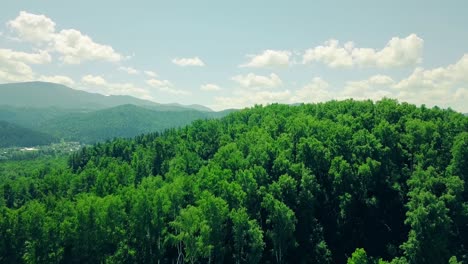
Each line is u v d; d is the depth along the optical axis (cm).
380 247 8756
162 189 8862
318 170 10169
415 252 7069
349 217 9019
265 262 8194
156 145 16975
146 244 8094
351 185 9394
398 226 9150
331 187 9881
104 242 7900
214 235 7606
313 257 8381
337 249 8800
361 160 9956
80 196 10431
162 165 15188
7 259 7819
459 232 8262
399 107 12631
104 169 14762
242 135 14750
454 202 8044
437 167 9200
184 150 15625
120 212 8088
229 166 10869
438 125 10519
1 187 15400
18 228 7994
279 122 14438
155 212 8125
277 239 8000
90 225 7862
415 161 9944
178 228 8175
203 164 13950
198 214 7619
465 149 8800
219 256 7662
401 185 9612
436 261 6981
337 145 10512
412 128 10419
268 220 8106
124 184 12762
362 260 6562
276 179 9862
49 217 8006
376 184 9569
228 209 7919
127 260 7819
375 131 10731
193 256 7450
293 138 11744
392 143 10406
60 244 7819
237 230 7694
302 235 8612
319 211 9525
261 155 10644
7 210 8238
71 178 14612
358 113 13788
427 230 7125
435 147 10100
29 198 14975
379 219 9281
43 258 7625
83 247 7806
